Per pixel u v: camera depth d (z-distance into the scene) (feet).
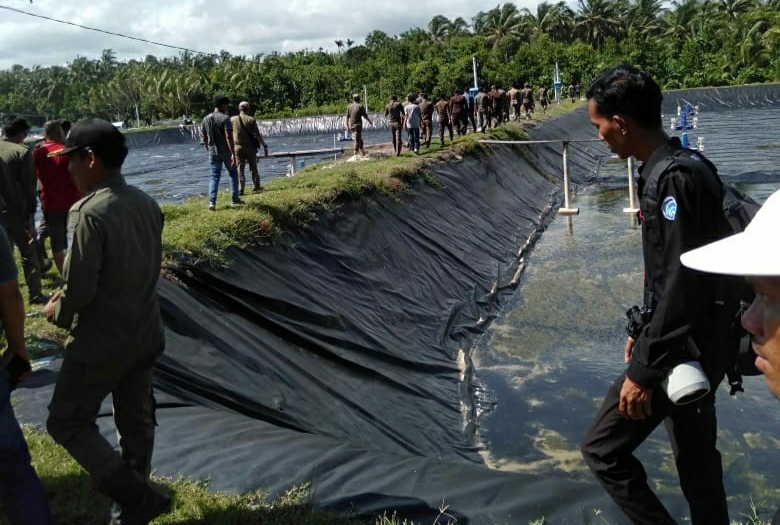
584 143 115.65
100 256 9.95
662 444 23.08
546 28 254.27
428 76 193.47
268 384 22.30
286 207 34.14
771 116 147.54
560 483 13.76
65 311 10.01
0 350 15.34
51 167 24.57
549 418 26.86
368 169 49.83
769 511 14.89
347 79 224.94
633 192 65.77
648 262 8.45
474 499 13.21
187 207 35.94
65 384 10.37
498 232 55.67
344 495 13.23
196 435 15.92
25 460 9.41
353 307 32.04
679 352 8.04
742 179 78.59
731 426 23.97
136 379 11.03
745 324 4.84
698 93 180.04
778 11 228.63
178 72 256.11
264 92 223.30
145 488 10.74
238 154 39.73
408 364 30.37
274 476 13.89
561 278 45.96
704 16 237.04
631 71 8.77
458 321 37.55
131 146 170.60
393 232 41.68
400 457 15.44
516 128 90.74
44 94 354.74
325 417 22.59
